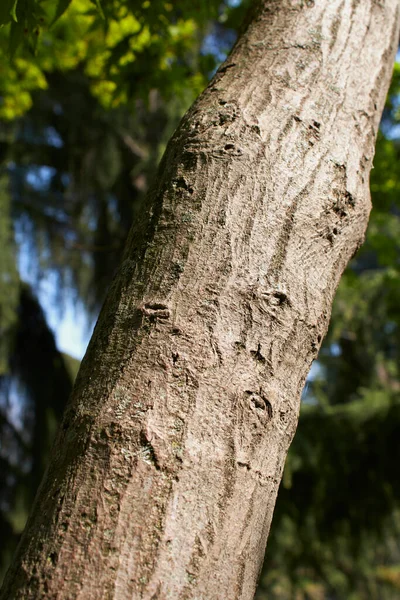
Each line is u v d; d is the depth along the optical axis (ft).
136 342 2.63
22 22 4.25
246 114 3.06
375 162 9.38
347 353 22.99
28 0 4.23
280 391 2.69
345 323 21.22
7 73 9.99
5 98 10.70
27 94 10.80
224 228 2.80
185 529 2.43
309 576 17.97
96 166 18.84
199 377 2.58
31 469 20.89
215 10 6.92
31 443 21.15
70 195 20.76
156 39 7.20
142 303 2.70
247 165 2.93
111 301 2.80
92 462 2.48
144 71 7.45
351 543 16.92
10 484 20.53
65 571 2.35
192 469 2.48
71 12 8.87
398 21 3.92
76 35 9.45
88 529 2.40
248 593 2.49
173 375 2.57
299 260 2.85
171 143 3.12
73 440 2.54
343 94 3.31
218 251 2.77
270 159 2.96
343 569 17.52
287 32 3.44
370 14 3.69
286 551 16.80
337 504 16.75
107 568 2.35
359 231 3.13
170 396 2.55
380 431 16.63
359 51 3.51
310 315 2.81
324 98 3.24
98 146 18.85
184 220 2.83
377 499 16.69
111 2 6.08
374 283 20.99
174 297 2.69
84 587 2.33
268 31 3.46
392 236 15.01
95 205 20.71
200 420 2.54
